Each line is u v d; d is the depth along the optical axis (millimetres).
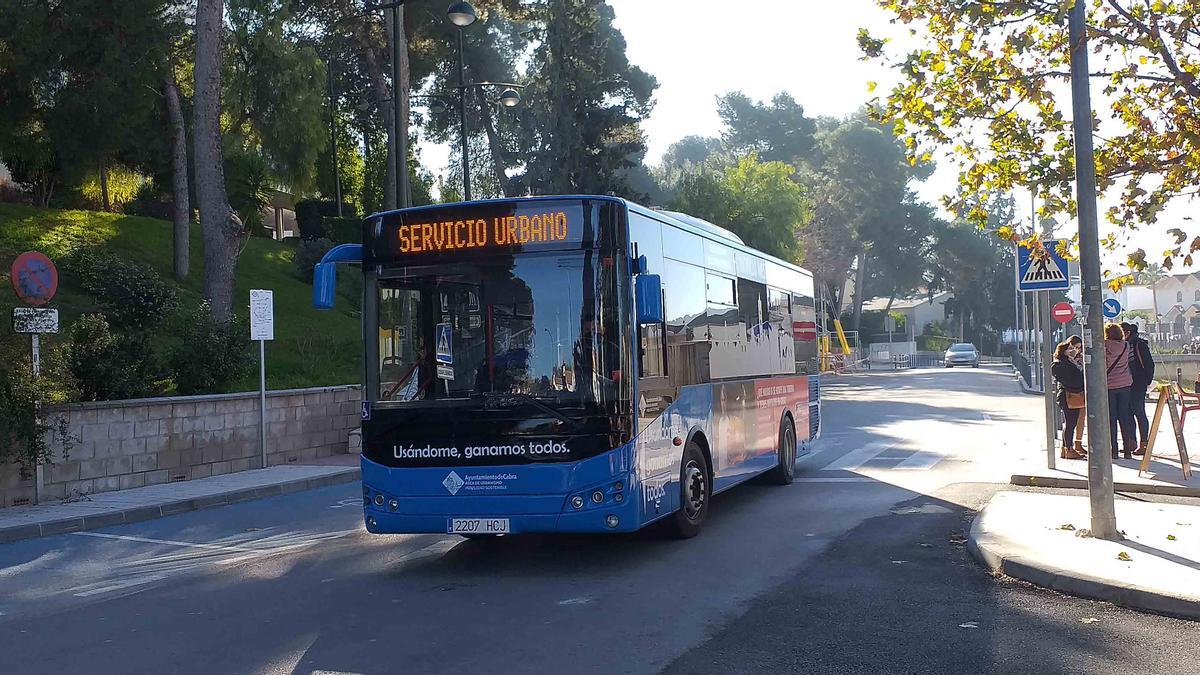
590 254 8383
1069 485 12523
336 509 13297
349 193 51625
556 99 40688
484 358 8477
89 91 25312
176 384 18078
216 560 9852
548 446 8258
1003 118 9250
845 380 52281
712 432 10617
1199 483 11875
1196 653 5848
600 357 8289
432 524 8484
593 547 9523
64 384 14383
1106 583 7047
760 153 88250
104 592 8539
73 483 14141
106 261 23953
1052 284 13609
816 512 11258
